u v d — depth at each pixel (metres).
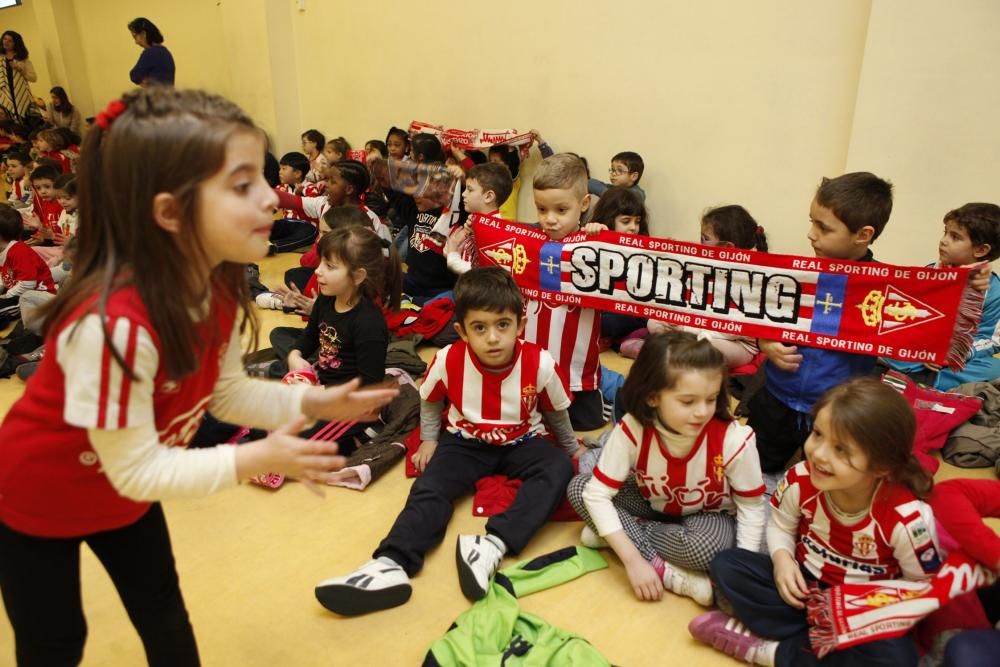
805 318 2.04
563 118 4.44
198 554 1.74
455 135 4.88
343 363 2.38
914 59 2.91
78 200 0.85
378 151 5.16
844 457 1.26
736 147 3.72
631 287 2.23
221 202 0.83
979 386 2.46
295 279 3.80
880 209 1.92
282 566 1.70
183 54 7.13
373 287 2.35
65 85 8.38
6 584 0.97
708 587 1.57
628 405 1.58
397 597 1.56
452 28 4.85
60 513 0.92
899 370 2.66
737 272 2.10
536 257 2.32
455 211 3.52
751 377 2.58
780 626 1.43
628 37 3.99
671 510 1.71
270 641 1.47
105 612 1.55
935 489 1.30
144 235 0.81
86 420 0.80
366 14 5.37
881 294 1.94
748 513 1.62
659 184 4.09
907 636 1.29
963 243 2.42
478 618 1.46
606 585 1.67
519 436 1.96
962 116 2.87
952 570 1.23
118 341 0.79
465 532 1.84
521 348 1.91
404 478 2.10
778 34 3.44
